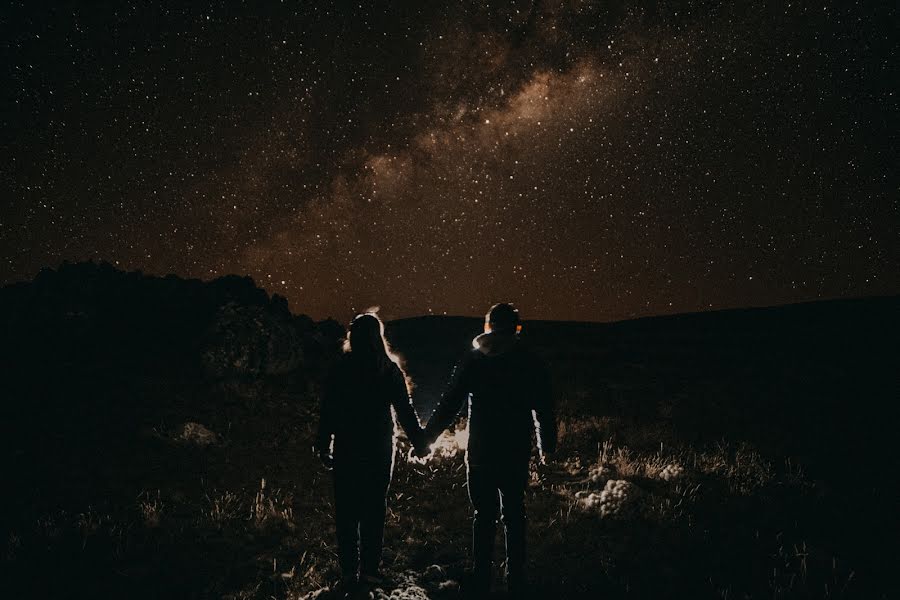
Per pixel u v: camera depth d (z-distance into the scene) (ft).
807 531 15.76
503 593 12.41
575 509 17.10
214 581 12.71
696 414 28.22
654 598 12.41
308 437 23.73
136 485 17.78
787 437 24.62
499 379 11.68
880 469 20.89
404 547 14.74
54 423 21.49
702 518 16.63
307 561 13.79
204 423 23.56
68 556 13.32
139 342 30.91
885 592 12.60
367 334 11.92
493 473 11.57
